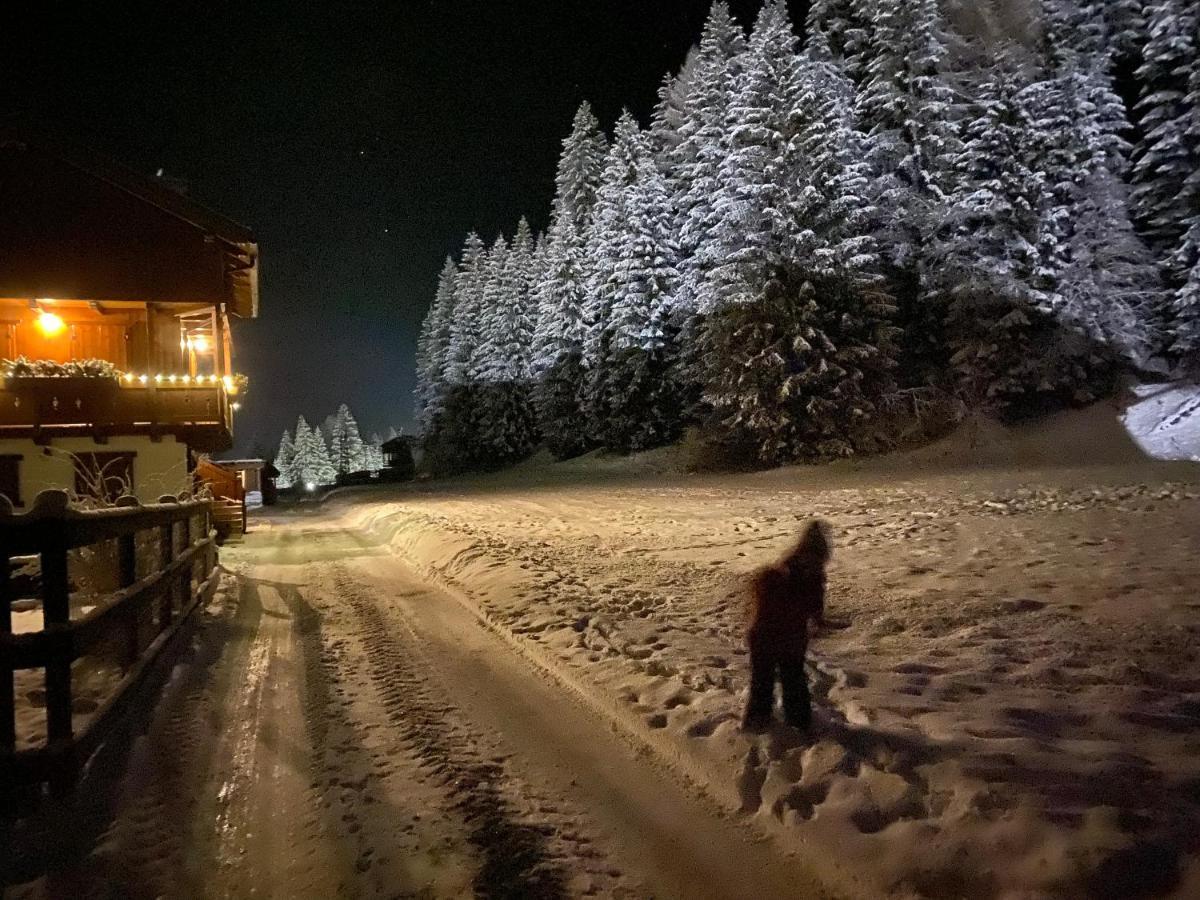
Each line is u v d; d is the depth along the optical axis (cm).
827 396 3228
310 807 470
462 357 6544
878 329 3177
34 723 576
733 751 504
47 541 468
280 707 659
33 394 1667
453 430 6581
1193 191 2881
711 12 4228
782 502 2200
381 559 1744
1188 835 361
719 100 4044
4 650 452
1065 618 780
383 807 469
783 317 3222
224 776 515
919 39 3347
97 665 714
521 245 6053
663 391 4291
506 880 389
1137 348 3067
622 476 4019
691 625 852
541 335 5272
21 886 378
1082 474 2242
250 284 2059
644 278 4244
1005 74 3180
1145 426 2753
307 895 379
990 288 3058
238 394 2112
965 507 1706
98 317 1952
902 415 3238
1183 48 2922
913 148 3369
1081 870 338
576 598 999
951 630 772
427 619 1011
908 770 453
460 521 2144
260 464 5569
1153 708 540
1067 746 475
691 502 2422
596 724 601
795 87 3172
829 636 778
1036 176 3055
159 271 1827
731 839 423
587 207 5244
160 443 1742
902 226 3359
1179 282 3161
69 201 1791
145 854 414
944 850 371
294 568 1616
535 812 460
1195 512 1373
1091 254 3066
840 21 3753
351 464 11925
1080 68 3192
